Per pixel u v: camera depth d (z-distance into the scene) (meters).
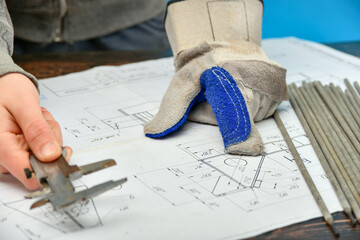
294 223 0.41
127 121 0.66
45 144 0.44
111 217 0.42
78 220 0.41
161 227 0.40
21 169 0.45
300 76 0.84
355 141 0.57
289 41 1.09
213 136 0.60
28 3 1.13
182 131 0.62
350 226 0.41
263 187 0.47
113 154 0.55
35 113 0.47
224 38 0.70
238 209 0.43
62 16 1.16
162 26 1.29
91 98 0.75
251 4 0.71
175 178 0.49
